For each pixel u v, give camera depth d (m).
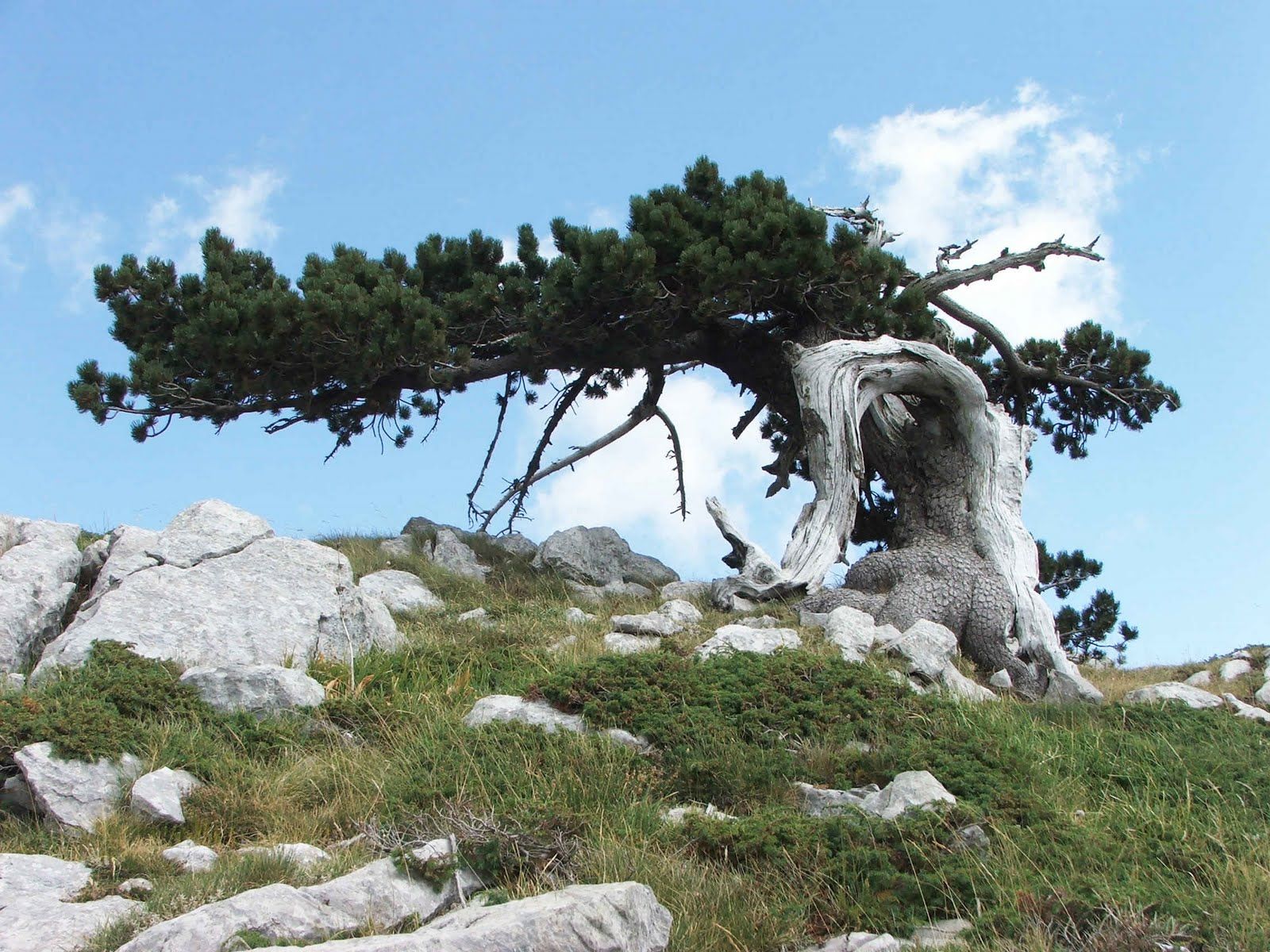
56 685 10.35
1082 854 8.31
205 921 6.15
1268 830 9.23
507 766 9.39
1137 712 13.34
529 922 5.91
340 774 9.55
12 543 14.47
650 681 11.48
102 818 8.63
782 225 20.23
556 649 14.63
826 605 18.39
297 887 7.05
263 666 11.19
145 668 11.05
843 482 20.42
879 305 22.12
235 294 20.50
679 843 8.27
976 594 18.61
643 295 20.36
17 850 8.21
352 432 24.38
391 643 14.14
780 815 8.64
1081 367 27.92
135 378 19.14
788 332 23.11
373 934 6.52
